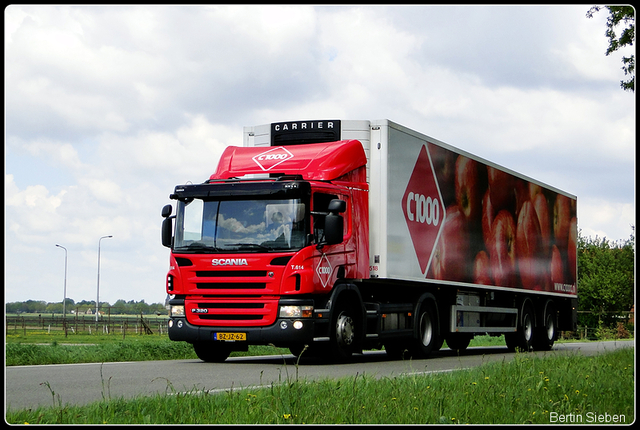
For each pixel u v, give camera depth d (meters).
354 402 7.43
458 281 17.98
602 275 80.00
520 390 8.74
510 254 21.06
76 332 62.56
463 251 18.33
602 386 9.26
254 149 15.05
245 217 13.43
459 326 18.38
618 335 72.38
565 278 25.25
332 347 13.83
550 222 24.20
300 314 12.99
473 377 9.96
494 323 20.50
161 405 7.19
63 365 13.42
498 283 20.16
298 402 7.34
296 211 13.19
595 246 83.50
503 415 7.22
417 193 16.27
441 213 17.31
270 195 13.30
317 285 13.24
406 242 15.71
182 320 13.64
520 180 22.02
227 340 13.26
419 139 16.47
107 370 12.22
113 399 7.56
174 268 13.73
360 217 14.71
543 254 23.48
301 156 14.48
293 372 11.94
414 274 15.96
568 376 10.17
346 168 14.48
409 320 16.39
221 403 7.36
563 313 25.66
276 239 13.15
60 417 6.53
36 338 47.38
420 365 14.38
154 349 16.95
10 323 66.81
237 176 14.30
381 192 15.08
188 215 13.80
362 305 14.48
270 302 13.05
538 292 22.89
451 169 17.92
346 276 14.14
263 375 11.32
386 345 16.91
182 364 13.86
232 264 13.24
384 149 15.15
